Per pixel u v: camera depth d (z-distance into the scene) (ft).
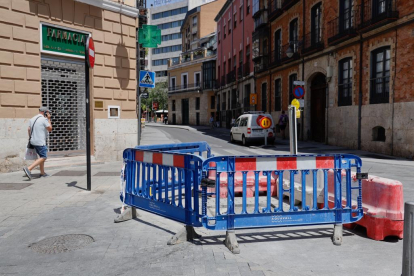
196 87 179.52
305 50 68.28
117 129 39.14
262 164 14.30
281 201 14.51
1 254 12.96
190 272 11.41
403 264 9.33
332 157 15.05
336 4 59.00
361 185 15.69
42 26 32.78
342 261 12.67
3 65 30.22
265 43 94.53
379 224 14.85
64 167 34.04
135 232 15.49
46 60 33.73
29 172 27.68
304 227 16.58
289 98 79.15
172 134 97.91
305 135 71.26
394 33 45.93
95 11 36.83
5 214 18.15
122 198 18.25
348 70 57.11
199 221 14.06
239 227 13.98
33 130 28.14
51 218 17.46
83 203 20.45
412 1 42.78
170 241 14.02
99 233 15.30
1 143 30.32
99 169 33.40
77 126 37.04
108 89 38.34
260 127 63.52
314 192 14.96
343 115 57.82
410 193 23.57
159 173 16.07
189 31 225.15
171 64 203.51
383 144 48.21
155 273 11.34
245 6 112.27
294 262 12.53
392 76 46.44
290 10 77.51
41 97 33.06
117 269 11.67
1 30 29.96
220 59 151.23
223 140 78.48
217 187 13.85
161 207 15.88
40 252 13.16
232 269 11.63
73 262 12.25
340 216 15.05
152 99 248.11
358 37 53.11
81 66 36.83
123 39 39.47
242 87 116.67
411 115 43.39
